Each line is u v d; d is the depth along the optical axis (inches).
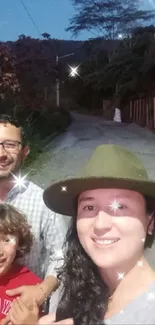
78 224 32.3
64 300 34.2
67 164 253.0
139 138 430.3
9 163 51.8
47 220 51.0
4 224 43.7
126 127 590.6
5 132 51.5
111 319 30.0
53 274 46.1
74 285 33.4
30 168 229.9
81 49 983.0
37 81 477.7
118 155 31.6
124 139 417.7
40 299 41.8
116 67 746.8
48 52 566.9
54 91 640.4
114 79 761.0
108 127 578.9
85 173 32.1
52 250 50.6
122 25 928.3
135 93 677.9
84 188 31.9
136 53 700.7
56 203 35.2
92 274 33.2
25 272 46.4
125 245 30.7
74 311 32.9
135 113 665.6
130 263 30.9
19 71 465.1
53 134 429.4
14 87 351.6
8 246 44.4
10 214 44.6
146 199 31.6
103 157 31.6
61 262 47.1
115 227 30.7
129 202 30.9
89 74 892.0
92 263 33.5
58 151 309.9
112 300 31.6
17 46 495.2
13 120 52.3
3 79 345.4
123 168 31.1
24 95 449.1
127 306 29.6
